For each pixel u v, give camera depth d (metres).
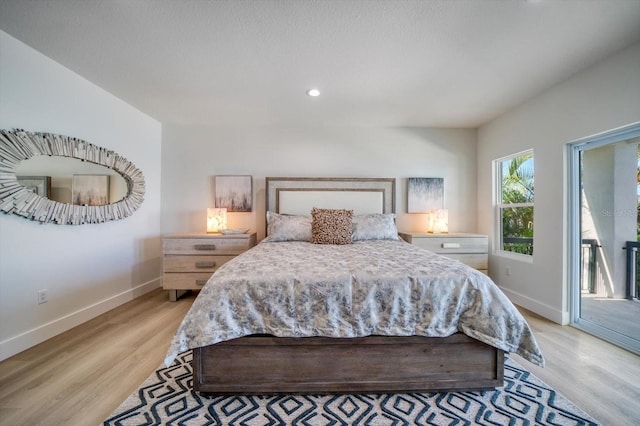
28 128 1.97
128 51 1.98
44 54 2.04
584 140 2.26
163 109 3.07
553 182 2.48
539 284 2.63
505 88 2.51
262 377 1.42
